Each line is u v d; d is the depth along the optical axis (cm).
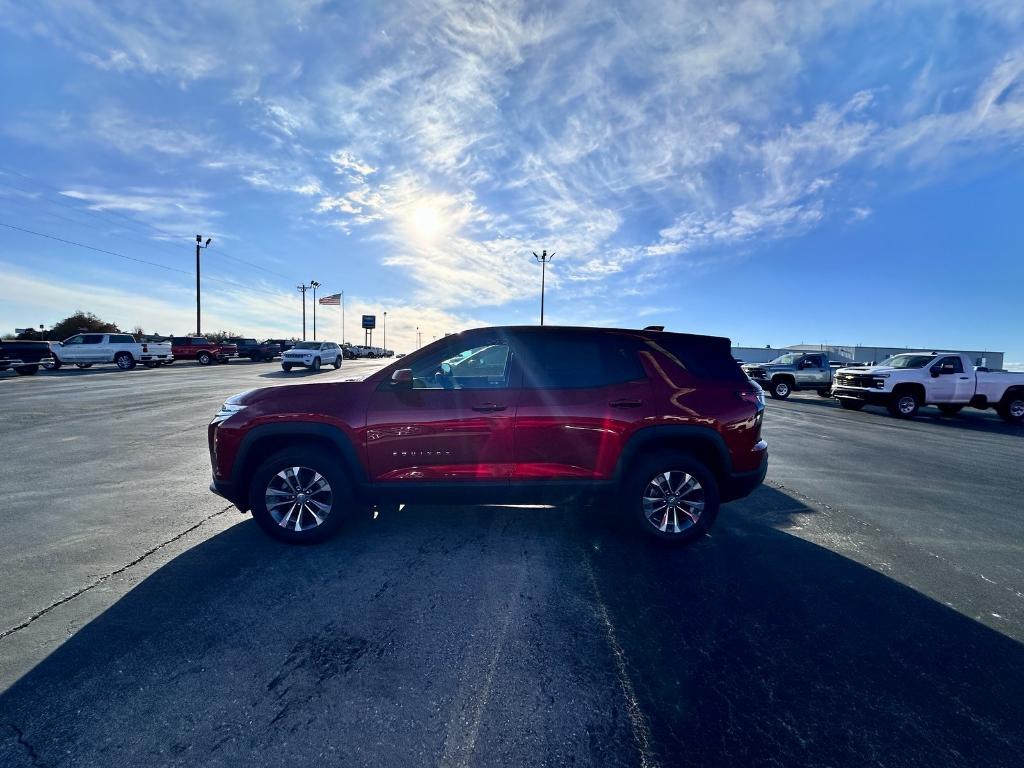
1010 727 196
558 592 297
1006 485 582
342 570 320
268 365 3178
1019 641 257
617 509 376
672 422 366
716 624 266
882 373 1341
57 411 1006
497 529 396
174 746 178
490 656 235
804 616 276
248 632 250
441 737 186
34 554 338
